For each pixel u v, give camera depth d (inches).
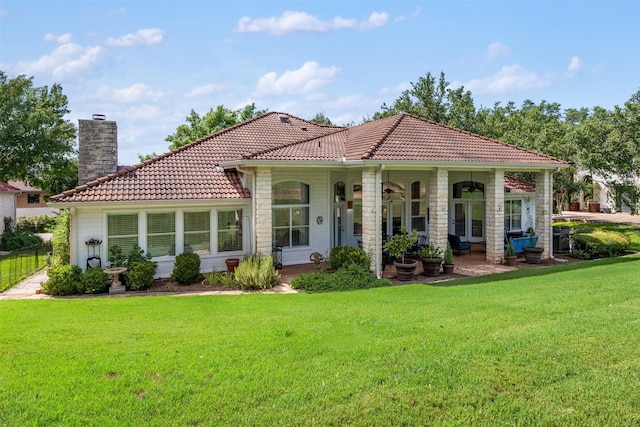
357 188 749.9
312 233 687.7
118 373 219.8
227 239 623.8
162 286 533.3
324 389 198.1
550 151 1082.7
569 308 328.8
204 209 604.4
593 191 1680.6
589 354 228.2
